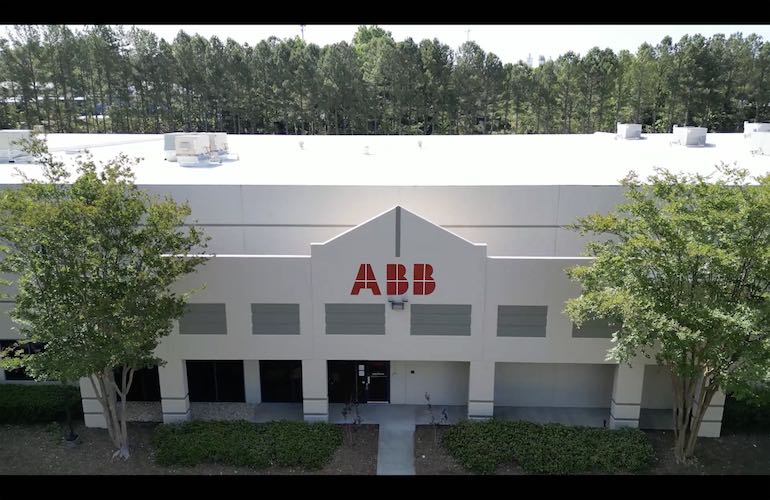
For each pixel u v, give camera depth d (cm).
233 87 8188
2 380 2667
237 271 2180
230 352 2256
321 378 2280
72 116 7862
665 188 1909
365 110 8219
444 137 3809
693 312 1678
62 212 1734
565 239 2364
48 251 1806
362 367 2452
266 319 2228
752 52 8019
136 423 2338
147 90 8144
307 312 2220
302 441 2112
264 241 2398
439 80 8238
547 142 3581
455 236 2134
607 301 1775
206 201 2358
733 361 1734
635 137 3828
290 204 2359
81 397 2333
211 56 8125
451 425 2302
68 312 1798
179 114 8475
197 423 2241
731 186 1983
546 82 8175
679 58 7825
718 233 1730
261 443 2095
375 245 2153
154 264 1842
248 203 2358
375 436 2228
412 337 2236
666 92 8000
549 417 2388
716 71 7744
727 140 3659
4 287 2453
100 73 7888
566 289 2155
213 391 2508
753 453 2114
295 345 2252
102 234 1795
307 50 8719
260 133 8988
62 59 7350
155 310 1873
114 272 1830
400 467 2020
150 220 1845
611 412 2330
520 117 9031
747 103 8094
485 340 2228
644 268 1819
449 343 2239
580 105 8194
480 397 2286
